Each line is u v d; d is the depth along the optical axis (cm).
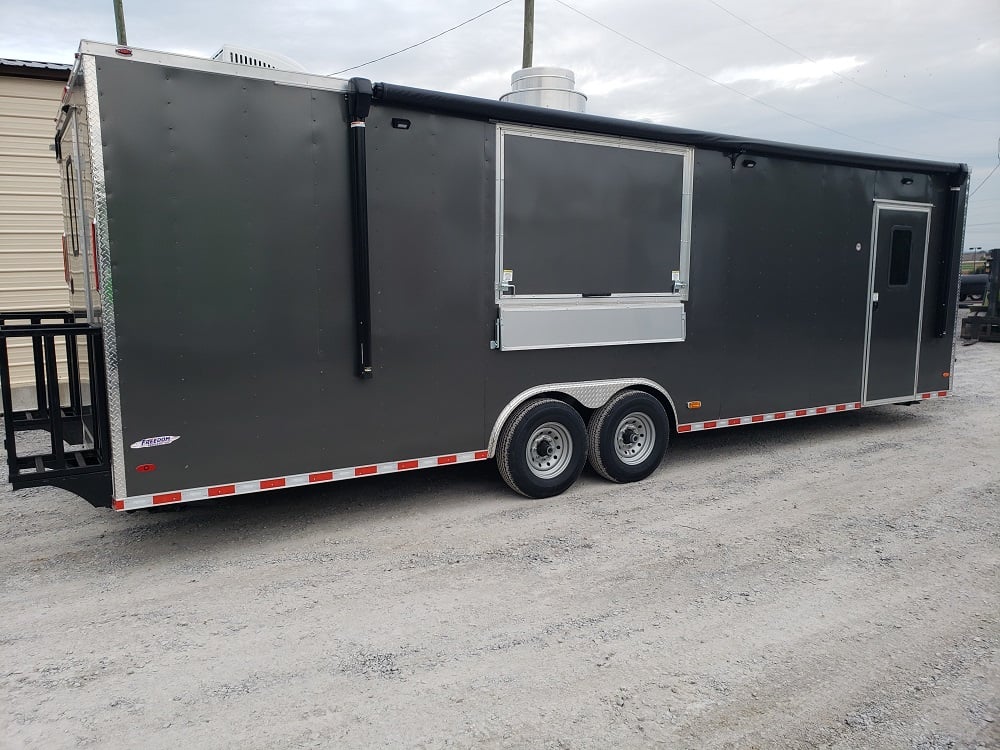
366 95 432
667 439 604
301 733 267
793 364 685
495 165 498
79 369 503
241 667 312
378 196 454
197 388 408
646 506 531
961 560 432
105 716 277
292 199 427
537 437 542
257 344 423
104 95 369
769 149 627
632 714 279
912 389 795
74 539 463
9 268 848
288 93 420
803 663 317
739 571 415
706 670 311
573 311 541
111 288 379
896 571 416
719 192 611
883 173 729
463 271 493
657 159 572
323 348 445
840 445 729
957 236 798
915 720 278
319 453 452
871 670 312
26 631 344
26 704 285
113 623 351
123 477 392
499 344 510
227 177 406
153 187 386
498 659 319
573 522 495
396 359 473
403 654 323
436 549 446
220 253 407
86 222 415
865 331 739
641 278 575
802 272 678
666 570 416
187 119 392
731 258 627
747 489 575
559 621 354
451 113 476
